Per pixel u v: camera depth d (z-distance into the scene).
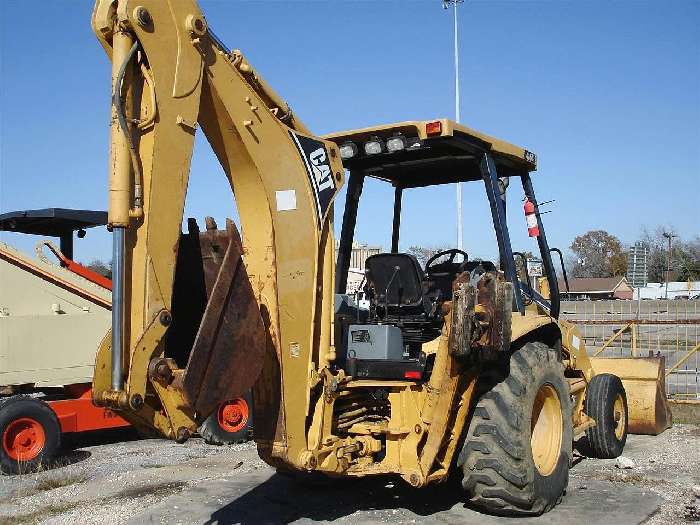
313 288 4.61
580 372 6.89
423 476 4.64
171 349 4.31
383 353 4.98
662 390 8.41
